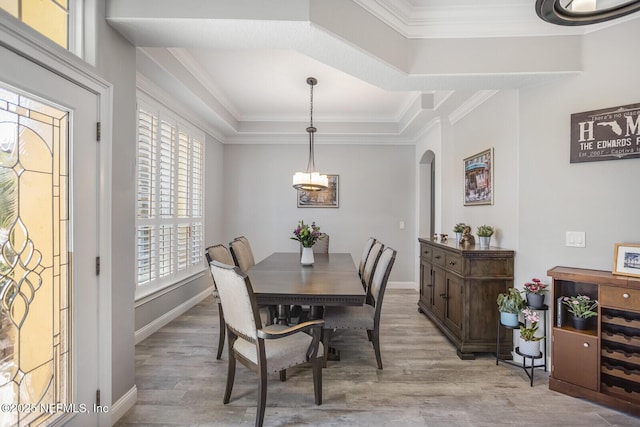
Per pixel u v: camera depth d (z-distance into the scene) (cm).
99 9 170
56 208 148
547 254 251
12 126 129
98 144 170
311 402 206
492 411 199
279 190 533
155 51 259
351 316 258
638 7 157
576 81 237
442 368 255
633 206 215
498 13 234
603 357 207
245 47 212
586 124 231
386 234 531
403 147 532
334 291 226
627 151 216
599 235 227
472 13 235
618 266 209
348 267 323
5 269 128
